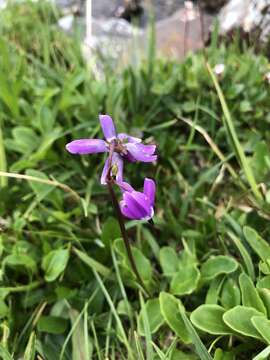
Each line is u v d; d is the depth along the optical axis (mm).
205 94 158
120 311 113
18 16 231
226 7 221
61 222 130
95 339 106
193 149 153
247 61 172
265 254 111
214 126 151
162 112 161
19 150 142
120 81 164
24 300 118
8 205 135
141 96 161
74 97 153
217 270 111
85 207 118
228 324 96
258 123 156
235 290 107
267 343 99
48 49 193
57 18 230
